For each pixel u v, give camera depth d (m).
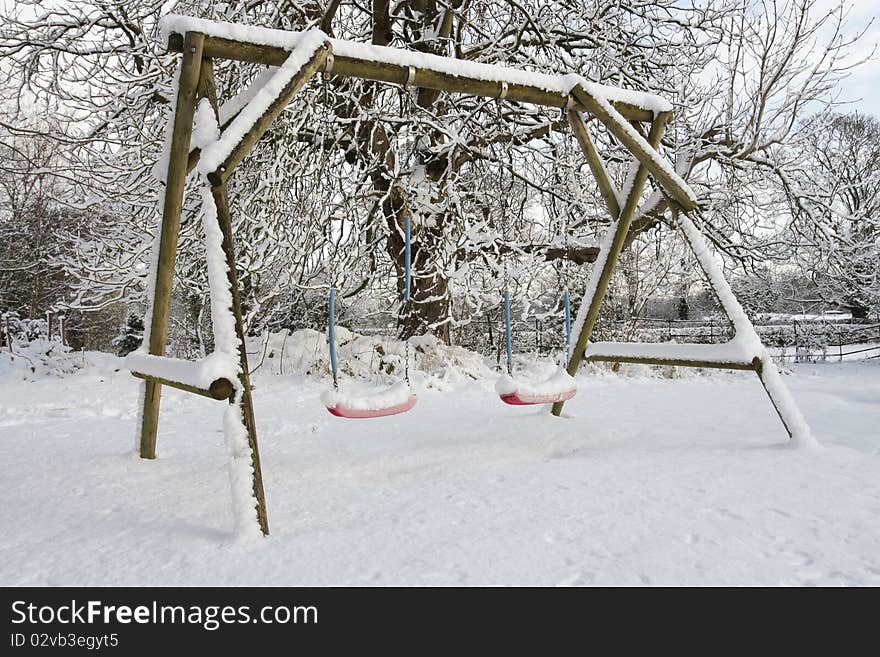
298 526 2.66
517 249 9.55
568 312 4.95
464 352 9.63
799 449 3.81
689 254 12.09
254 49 3.30
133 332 16.72
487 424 4.99
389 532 2.53
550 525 2.56
